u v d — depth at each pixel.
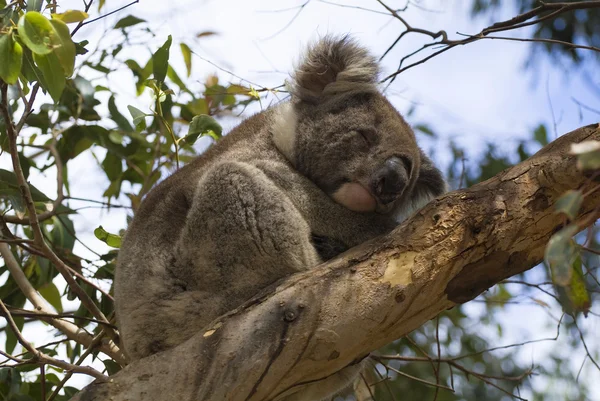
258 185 3.98
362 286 3.30
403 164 4.72
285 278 3.53
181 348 3.29
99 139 6.17
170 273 4.09
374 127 4.80
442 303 3.38
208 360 3.23
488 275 3.39
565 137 3.39
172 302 4.00
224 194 3.95
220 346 3.25
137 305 4.10
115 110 6.25
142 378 3.21
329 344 3.27
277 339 3.24
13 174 5.28
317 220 4.47
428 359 5.21
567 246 2.43
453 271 3.33
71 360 5.49
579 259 3.14
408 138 4.93
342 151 4.75
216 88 5.91
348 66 4.93
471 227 3.32
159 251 4.17
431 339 7.25
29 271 5.93
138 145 6.35
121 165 6.43
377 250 3.38
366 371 5.79
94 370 4.25
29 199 4.27
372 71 4.95
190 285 4.06
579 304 3.09
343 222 4.50
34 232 4.41
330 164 4.75
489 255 3.36
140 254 4.22
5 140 5.44
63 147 6.23
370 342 3.35
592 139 3.34
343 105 4.89
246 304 3.38
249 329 3.28
